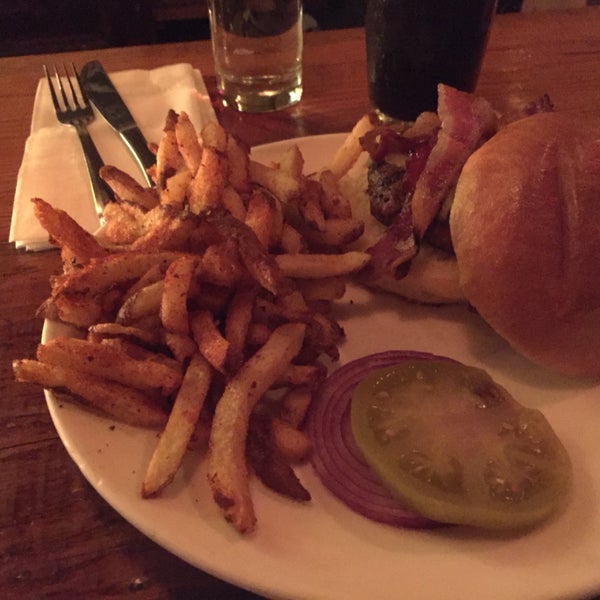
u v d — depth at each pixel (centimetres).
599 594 20
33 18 88
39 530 23
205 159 28
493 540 22
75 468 25
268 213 28
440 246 33
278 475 23
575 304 27
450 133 32
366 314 33
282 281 26
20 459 26
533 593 19
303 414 26
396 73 42
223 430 23
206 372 24
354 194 38
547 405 28
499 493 22
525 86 51
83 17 89
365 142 35
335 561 21
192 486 23
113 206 30
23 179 39
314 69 54
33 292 33
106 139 43
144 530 21
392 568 21
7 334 31
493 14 41
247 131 47
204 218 26
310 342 27
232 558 20
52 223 28
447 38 39
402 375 27
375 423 25
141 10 85
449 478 22
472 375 27
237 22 46
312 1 80
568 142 29
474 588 20
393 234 32
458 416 25
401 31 40
